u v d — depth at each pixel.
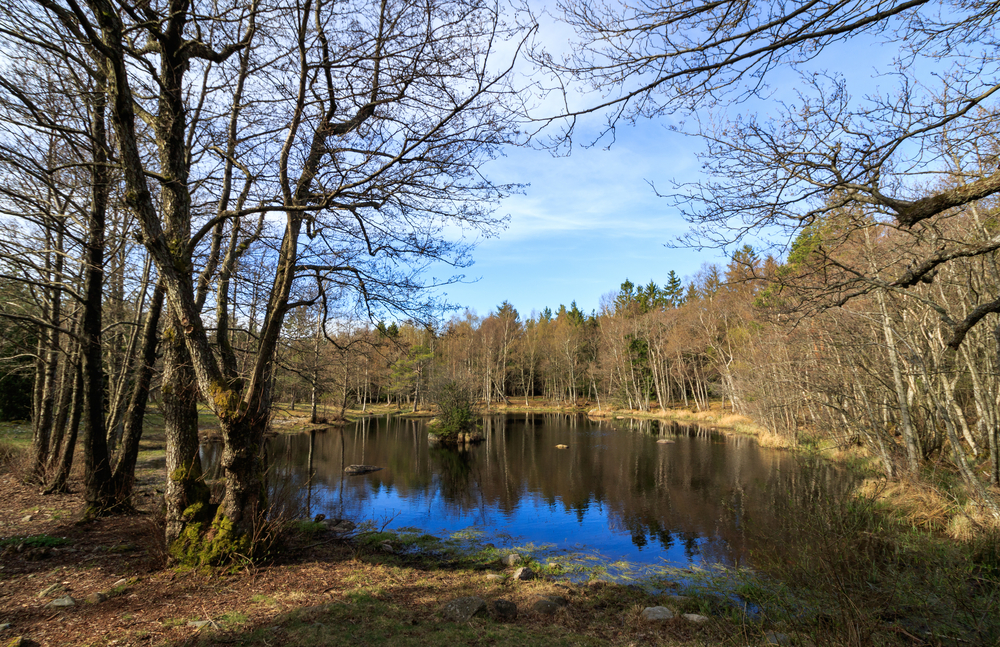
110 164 6.86
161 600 5.51
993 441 10.32
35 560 6.55
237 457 6.68
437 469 19.12
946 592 5.62
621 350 53.44
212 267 8.46
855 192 4.82
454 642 4.99
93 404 8.70
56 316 10.90
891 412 16.11
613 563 8.95
